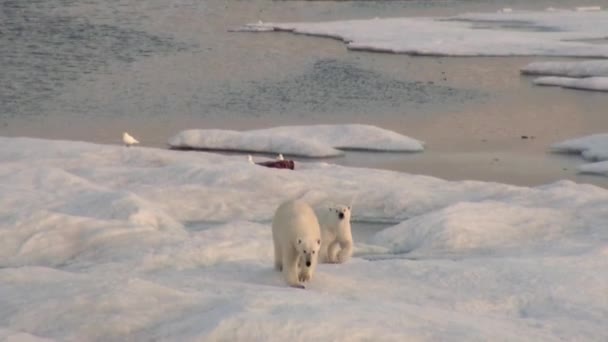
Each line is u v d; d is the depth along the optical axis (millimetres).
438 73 68312
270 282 14891
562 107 54375
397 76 66625
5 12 102062
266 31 97500
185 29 97688
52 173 27203
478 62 74188
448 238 21047
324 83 62938
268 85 62031
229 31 97375
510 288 15406
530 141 44000
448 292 15125
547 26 99375
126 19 102562
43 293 12969
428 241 21109
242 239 19562
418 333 11273
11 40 82125
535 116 51406
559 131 46906
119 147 35156
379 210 26000
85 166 31656
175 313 12211
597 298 14867
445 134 45906
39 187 26000
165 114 52031
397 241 21719
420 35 90000
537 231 21953
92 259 19125
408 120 50125
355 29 95500
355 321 11414
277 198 26516
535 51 78938
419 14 122000
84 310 12234
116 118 50688
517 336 11695
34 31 88438
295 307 11898
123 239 20031
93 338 11562
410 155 40188
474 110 53312
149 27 96875
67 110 52906
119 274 16156
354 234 23531
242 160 34781
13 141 35844
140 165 32531
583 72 67062
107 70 68375
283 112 52781
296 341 10859
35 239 19984
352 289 14641
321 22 110312
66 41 83188
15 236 20188
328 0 139750
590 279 15867
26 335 11086
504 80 65375
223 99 56938
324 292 14297
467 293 15125
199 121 49906
